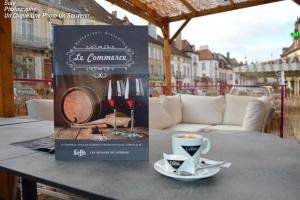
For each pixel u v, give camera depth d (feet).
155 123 12.03
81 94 2.85
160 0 16.46
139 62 2.88
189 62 91.71
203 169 2.44
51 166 2.70
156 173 2.46
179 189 2.07
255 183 2.18
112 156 2.86
